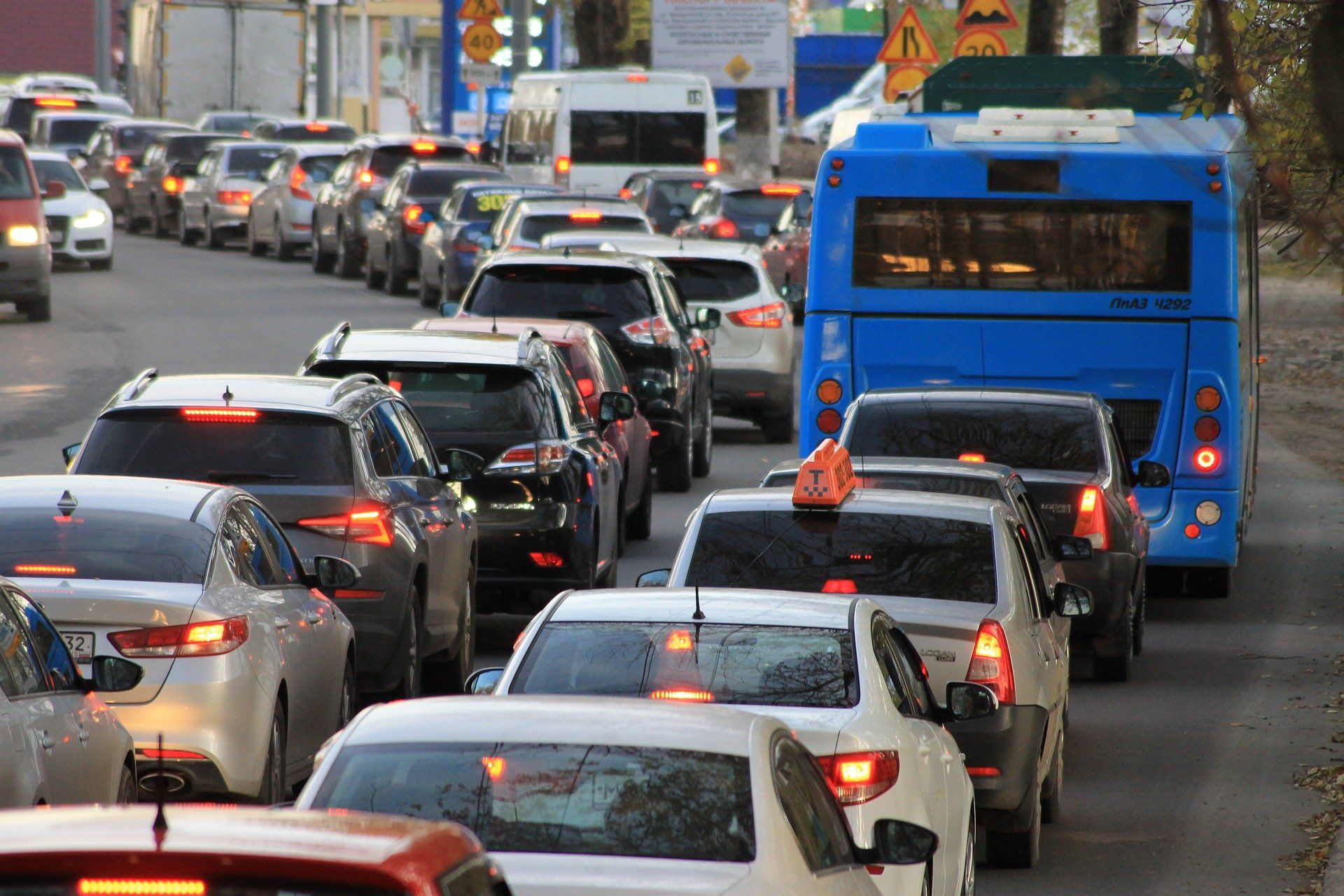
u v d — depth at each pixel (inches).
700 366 3368.6
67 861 518.9
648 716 844.6
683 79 6432.1
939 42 7150.6
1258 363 2940.5
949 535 1417.3
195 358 4232.3
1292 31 751.1
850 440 2129.7
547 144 6505.9
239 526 1459.2
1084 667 2218.3
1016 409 2144.4
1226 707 1996.8
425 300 5580.7
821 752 1019.3
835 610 1123.9
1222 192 2423.7
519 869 768.3
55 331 4714.6
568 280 3093.0
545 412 2130.9
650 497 2824.8
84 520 1381.6
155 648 1309.1
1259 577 2763.3
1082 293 2484.0
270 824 554.3
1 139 4849.9
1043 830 1553.9
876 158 2508.6
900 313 2512.3
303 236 6973.4
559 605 1128.8
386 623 1686.8
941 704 1342.3
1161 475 2295.8
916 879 1040.2
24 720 1060.5
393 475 1798.7
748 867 772.0
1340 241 652.7
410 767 815.7
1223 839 1521.9
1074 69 2647.6
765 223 5689.0
